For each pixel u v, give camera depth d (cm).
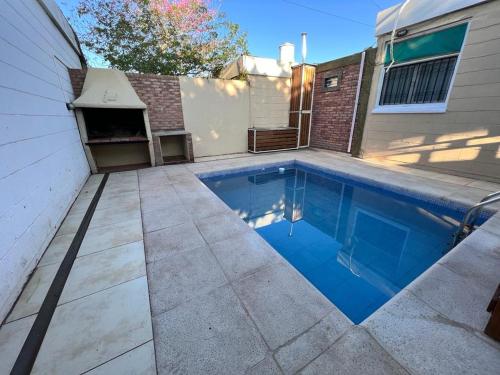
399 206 423
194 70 1074
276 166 641
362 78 635
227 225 275
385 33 538
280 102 805
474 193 373
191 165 594
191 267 202
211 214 304
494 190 384
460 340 133
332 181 554
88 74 495
